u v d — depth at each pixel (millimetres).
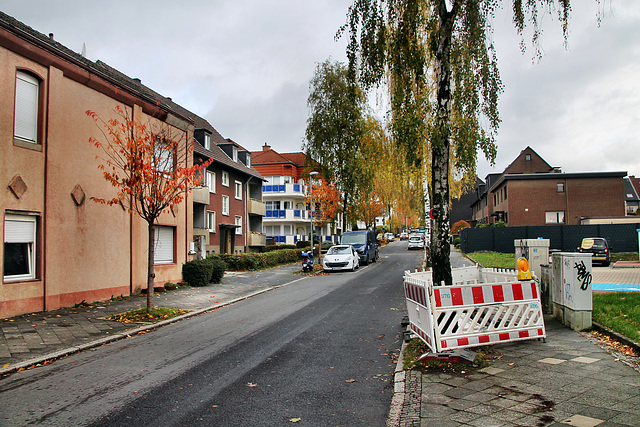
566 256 8031
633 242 31984
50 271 11031
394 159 17734
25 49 10453
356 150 30047
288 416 4500
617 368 5465
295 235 50031
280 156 53750
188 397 5078
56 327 9109
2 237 9766
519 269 7465
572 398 4547
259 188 40562
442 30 7875
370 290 15023
